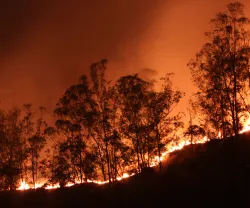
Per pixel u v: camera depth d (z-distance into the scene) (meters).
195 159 25.19
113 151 24.94
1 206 25.02
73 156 24.80
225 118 25.77
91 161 24.50
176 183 23.39
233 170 22.73
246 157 23.50
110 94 25.41
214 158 24.59
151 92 25.31
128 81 25.19
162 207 21.81
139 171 25.19
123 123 25.05
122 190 24.23
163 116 25.00
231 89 24.77
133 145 25.22
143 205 22.48
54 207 24.31
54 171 24.88
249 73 24.81
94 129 24.75
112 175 25.14
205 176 23.14
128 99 24.95
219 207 20.19
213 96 25.30
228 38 25.25
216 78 25.09
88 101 24.95
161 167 25.31
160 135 24.95
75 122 25.11
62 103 25.23
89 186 25.34
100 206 23.56
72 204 24.31
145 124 24.98
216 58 25.03
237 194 20.56
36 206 24.66
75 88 25.16
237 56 24.91
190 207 21.02
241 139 25.03
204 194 21.56
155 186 23.77
